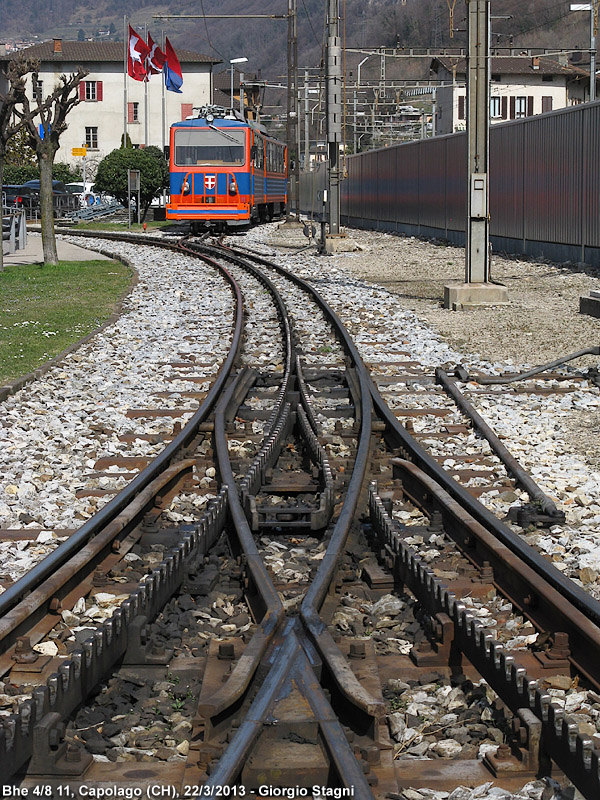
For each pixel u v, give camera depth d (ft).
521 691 28.27
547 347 95.61
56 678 27.76
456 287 123.54
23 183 420.77
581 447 61.46
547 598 34.63
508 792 25.35
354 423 65.67
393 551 40.93
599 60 507.71
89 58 508.12
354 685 27.40
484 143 124.47
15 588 35.83
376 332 106.11
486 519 44.21
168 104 515.09
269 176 295.07
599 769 23.82
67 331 108.99
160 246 239.91
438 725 29.27
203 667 32.76
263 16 238.68
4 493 52.85
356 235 283.38
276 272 170.71
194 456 59.06
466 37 123.44
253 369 83.30
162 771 26.48
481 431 63.21
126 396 76.54
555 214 172.65
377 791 25.22
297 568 42.09
